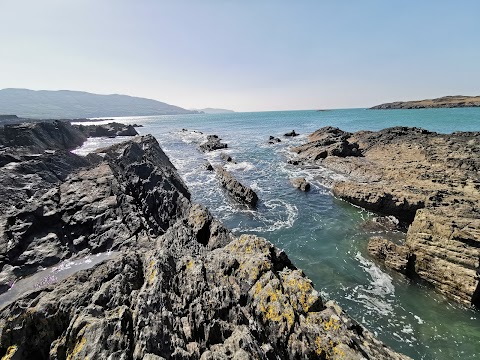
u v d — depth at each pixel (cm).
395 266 1620
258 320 869
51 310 823
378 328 1242
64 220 1747
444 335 1202
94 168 2402
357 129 9381
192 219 1755
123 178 2411
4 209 1891
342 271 1638
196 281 951
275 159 4716
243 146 6338
